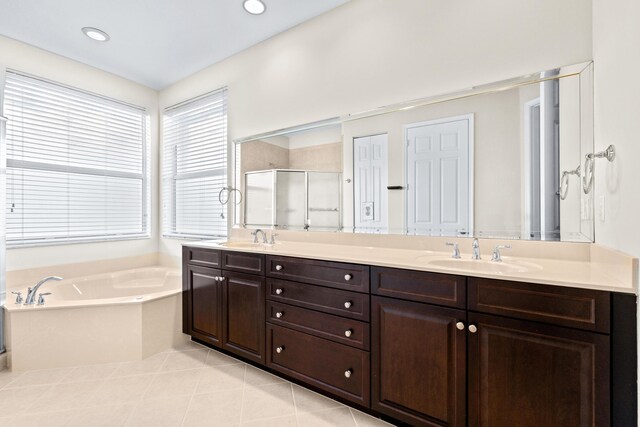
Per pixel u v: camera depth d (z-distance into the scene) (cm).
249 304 212
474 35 178
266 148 273
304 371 184
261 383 196
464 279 132
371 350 158
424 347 142
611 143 125
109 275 313
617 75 119
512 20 167
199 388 190
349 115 223
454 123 184
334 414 165
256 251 208
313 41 244
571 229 154
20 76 270
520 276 120
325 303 175
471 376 130
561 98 155
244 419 161
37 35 260
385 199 209
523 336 120
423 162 195
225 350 241
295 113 254
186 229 344
